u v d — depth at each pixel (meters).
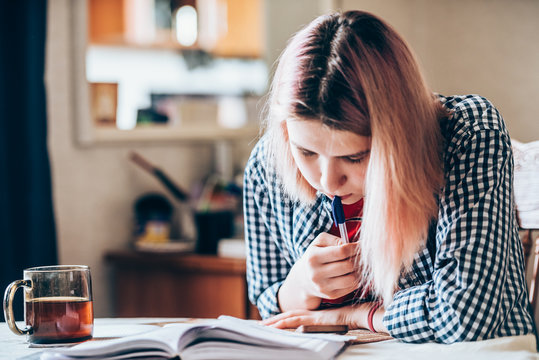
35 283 1.02
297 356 0.85
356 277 1.09
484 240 0.98
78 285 1.03
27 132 1.98
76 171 2.23
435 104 1.07
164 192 2.49
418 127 0.97
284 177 1.15
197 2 2.54
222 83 2.62
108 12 2.31
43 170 2.01
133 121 2.37
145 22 2.42
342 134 0.93
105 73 2.30
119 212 2.35
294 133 0.96
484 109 1.07
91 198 2.27
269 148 1.18
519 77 2.42
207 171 2.63
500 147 1.03
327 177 0.97
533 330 1.03
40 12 2.01
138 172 2.41
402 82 0.96
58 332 1.00
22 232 1.97
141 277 2.25
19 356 0.95
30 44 1.98
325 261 1.08
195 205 2.44
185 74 2.52
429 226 1.08
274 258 1.32
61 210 2.20
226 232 2.25
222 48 2.61
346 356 0.91
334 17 1.00
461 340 0.96
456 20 2.60
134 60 2.38
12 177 1.95
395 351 0.94
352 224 1.19
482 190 1.00
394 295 1.07
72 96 2.22
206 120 2.56
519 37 2.42
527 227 1.25
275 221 1.29
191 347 0.85
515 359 0.87
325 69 0.93
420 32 2.70
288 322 1.14
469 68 2.57
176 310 2.19
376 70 0.94
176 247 2.23
